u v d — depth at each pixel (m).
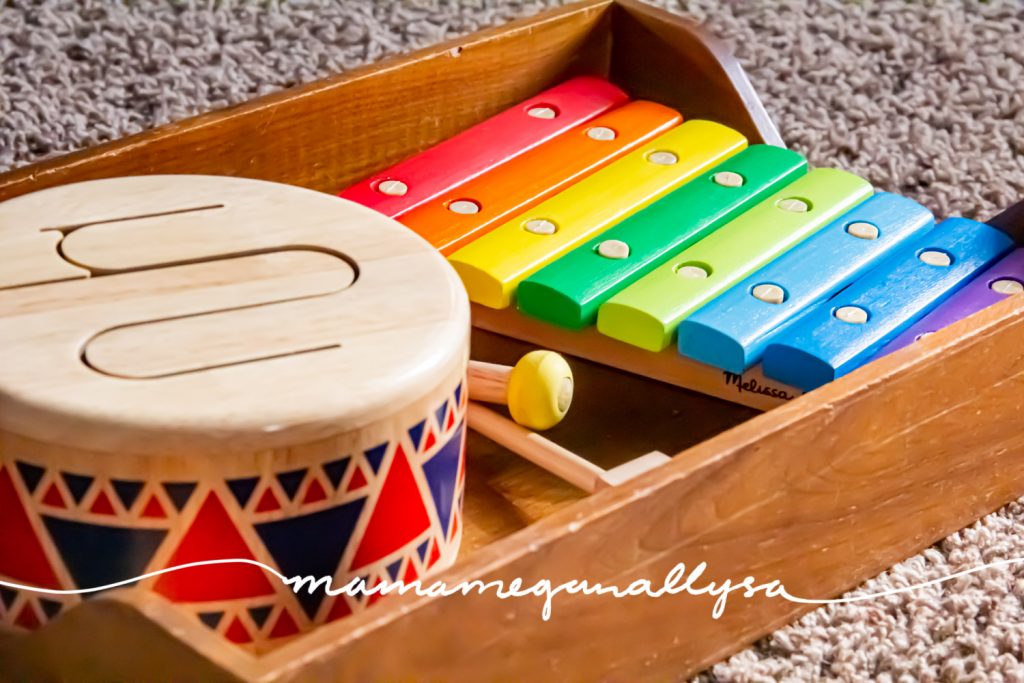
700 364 1.70
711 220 1.81
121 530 1.18
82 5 2.72
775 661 1.49
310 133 1.87
